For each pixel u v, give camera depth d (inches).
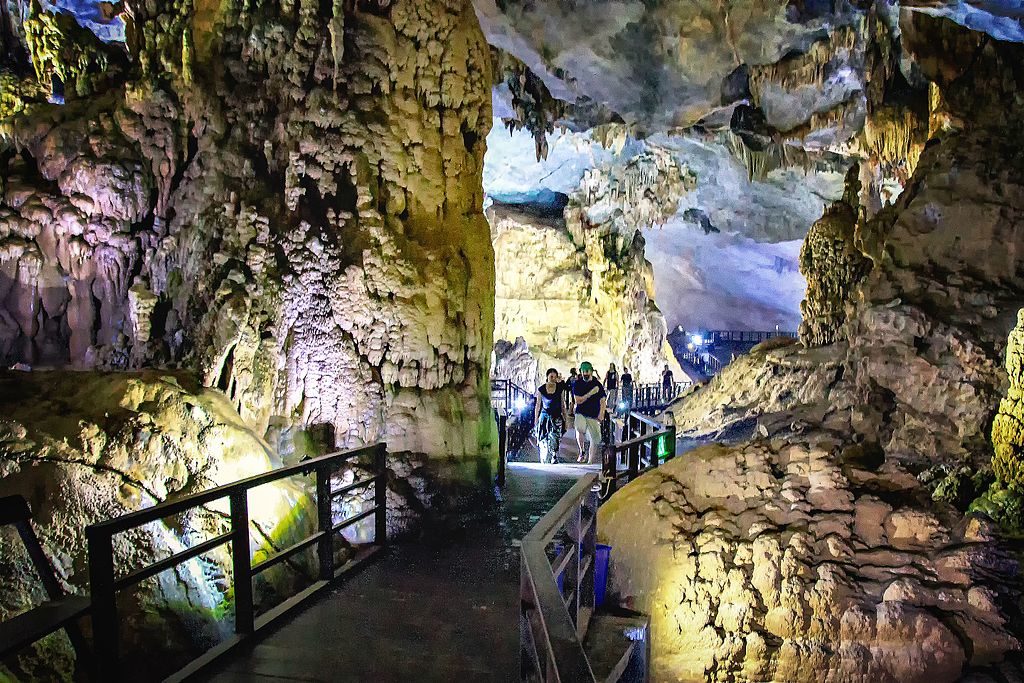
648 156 748.0
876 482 177.0
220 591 168.9
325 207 245.0
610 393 666.2
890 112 471.8
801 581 151.6
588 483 145.1
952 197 378.0
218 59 248.8
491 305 288.8
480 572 198.8
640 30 425.4
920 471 320.5
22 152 249.1
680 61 456.4
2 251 228.1
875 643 144.1
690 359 1275.8
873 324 378.3
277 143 245.1
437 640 154.3
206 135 245.0
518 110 531.5
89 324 243.6
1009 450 235.3
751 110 550.3
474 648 150.3
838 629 146.5
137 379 190.1
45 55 306.8
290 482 213.2
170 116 246.5
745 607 151.6
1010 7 282.0
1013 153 372.2
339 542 214.4
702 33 427.2
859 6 383.6
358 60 251.4
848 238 556.4
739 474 174.1
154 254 241.6
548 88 514.0
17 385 178.4
